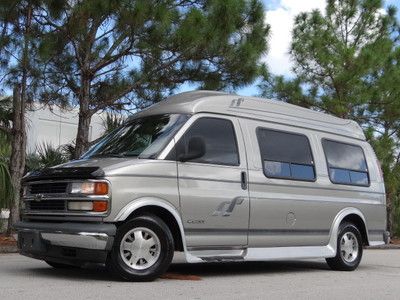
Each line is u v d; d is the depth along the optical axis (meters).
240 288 7.43
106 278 7.68
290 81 20.42
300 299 6.82
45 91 14.14
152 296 6.50
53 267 8.73
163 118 8.30
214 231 7.98
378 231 10.80
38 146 21.42
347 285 8.16
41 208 7.72
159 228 7.45
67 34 12.05
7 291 6.60
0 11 11.66
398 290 7.85
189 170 7.82
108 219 7.11
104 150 8.26
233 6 12.03
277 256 8.73
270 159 8.86
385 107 19.98
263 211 8.57
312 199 9.37
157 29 11.88
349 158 10.41
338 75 19.88
